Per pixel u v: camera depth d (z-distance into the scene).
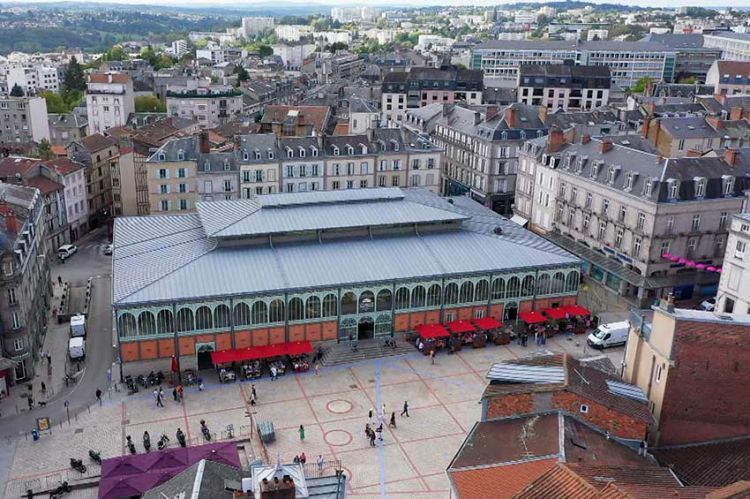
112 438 76.56
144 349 88.56
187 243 100.81
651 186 105.88
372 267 97.06
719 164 110.19
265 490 45.06
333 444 76.00
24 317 86.19
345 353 94.56
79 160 151.38
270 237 99.50
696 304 110.06
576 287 104.94
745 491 39.47
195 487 52.41
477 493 48.88
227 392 86.12
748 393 57.94
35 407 82.44
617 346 98.81
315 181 140.50
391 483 70.00
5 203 90.62
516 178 153.75
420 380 89.44
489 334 100.06
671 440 59.06
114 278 92.44
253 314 91.19
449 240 105.06
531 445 52.38
